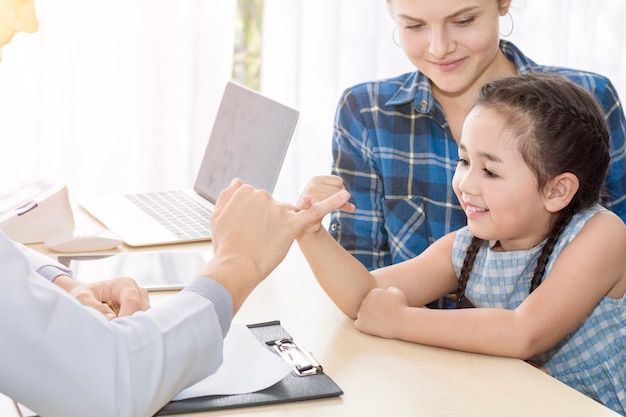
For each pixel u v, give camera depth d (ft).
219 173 5.74
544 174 4.07
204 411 3.02
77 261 4.58
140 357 2.61
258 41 8.79
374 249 5.37
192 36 8.08
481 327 3.66
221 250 3.07
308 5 8.49
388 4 5.15
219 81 8.25
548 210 4.15
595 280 3.96
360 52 8.68
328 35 8.52
